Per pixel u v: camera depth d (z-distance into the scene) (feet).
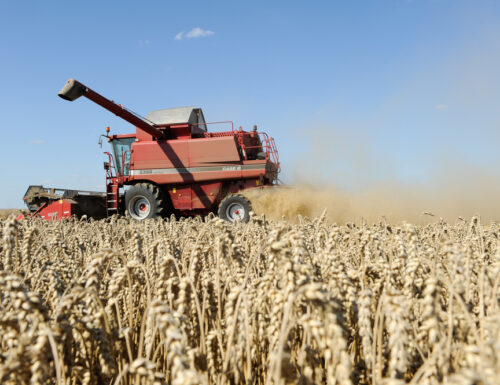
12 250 7.87
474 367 3.96
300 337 6.73
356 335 6.52
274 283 6.13
